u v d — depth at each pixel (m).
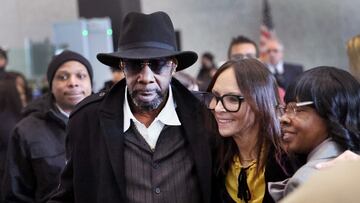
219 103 1.55
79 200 1.63
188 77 3.02
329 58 8.23
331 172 0.60
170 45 1.67
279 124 1.49
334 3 8.17
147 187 1.60
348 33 8.13
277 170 1.51
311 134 1.33
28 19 9.20
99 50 6.42
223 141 1.62
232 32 8.67
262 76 1.52
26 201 2.28
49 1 9.08
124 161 1.62
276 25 8.43
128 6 7.21
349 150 1.25
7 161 2.31
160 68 1.61
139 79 1.60
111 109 1.66
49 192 2.24
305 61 8.32
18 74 4.31
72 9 9.02
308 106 1.31
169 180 1.62
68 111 2.40
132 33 1.65
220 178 1.64
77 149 1.65
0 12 9.20
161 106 1.68
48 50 7.43
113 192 1.58
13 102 3.14
